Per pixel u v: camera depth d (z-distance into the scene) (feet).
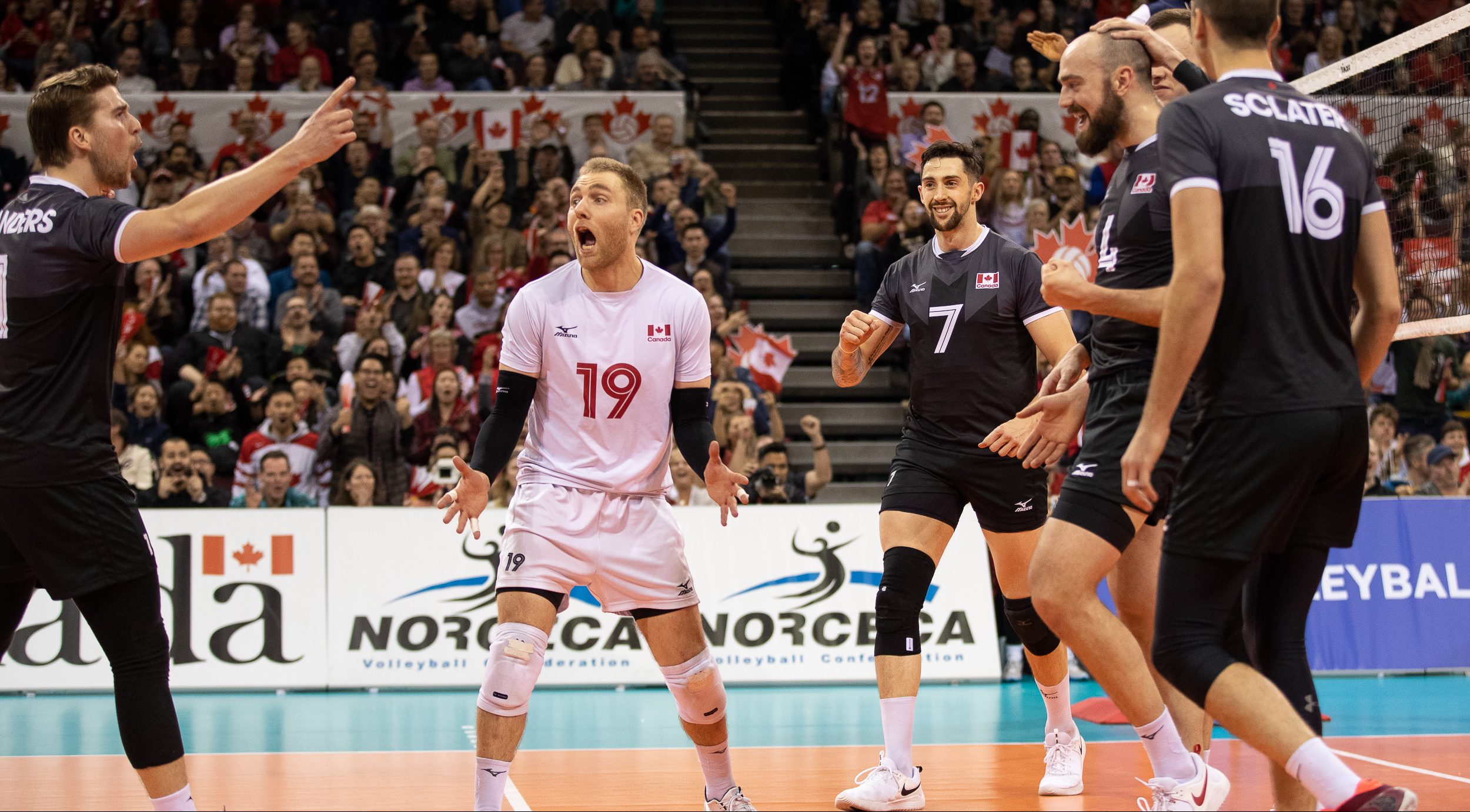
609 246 33.40
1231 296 26.35
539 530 33.12
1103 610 31.86
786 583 72.54
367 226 102.37
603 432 33.73
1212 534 26.30
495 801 31.81
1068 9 130.93
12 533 29.89
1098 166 112.47
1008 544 41.11
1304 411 25.82
